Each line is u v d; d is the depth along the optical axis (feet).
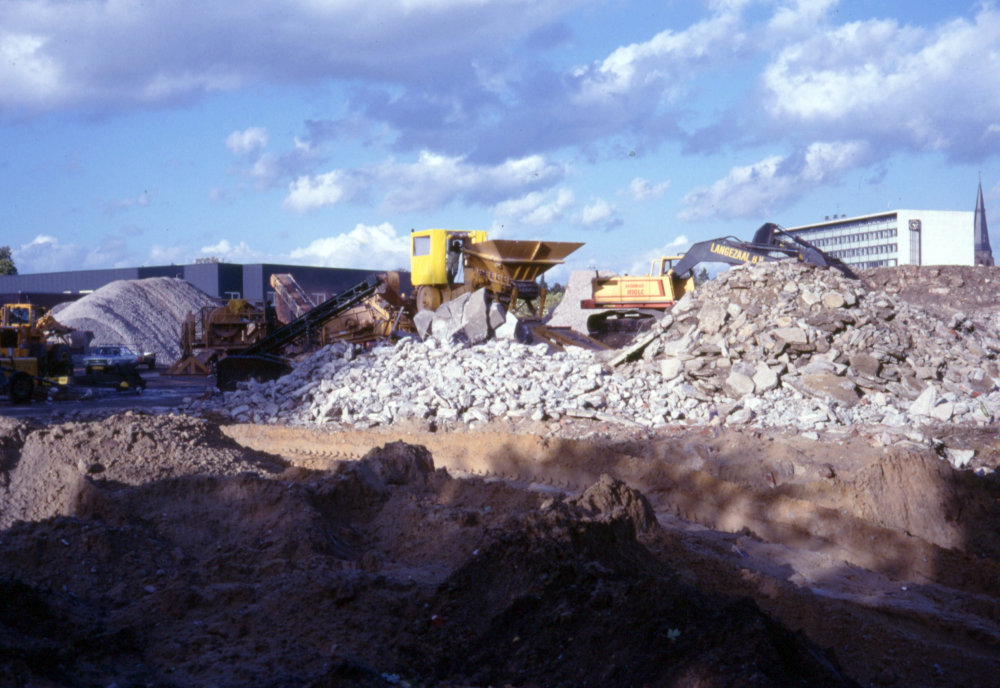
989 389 49.57
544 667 15.39
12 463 30.04
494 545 19.38
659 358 55.67
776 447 37.58
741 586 21.97
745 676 13.11
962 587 24.82
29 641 14.88
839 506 31.12
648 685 13.96
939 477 31.45
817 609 20.94
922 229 344.28
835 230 372.38
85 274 264.52
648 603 15.49
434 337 61.87
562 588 17.19
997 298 119.96
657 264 108.68
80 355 126.11
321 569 20.81
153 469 29.40
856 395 47.47
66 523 22.34
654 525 25.43
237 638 16.98
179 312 189.88
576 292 135.23
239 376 73.20
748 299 56.18
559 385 51.90
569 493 33.42
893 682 17.43
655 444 38.63
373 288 79.00
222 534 25.04
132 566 21.45
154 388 90.89
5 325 86.84
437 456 40.91
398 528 27.02
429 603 18.80
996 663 18.37
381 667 15.87
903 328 54.60
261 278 237.04
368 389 52.65
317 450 44.37
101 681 14.51
